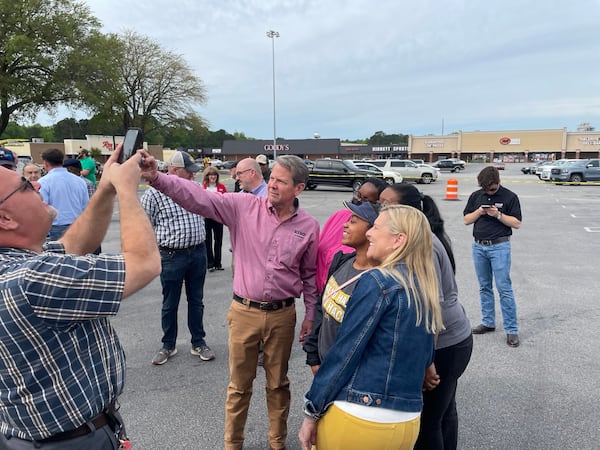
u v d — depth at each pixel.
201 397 3.21
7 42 25.28
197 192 2.40
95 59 28.33
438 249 2.16
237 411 2.55
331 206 15.32
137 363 3.73
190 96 40.94
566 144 64.38
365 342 1.57
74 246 1.60
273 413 2.61
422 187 25.05
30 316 1.11
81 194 5.07
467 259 7.57
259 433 2.85
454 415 2.39
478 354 3.88
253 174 3.82
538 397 3.18
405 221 1.68
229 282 6.19
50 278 1.11
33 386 1.18
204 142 101.75
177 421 2.92
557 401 3.13
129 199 1.34
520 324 4.57
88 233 1.60
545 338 4.21
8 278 1.11
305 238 2.51
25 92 26.80
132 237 1.28
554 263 7.26
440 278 2.09
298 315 4.95
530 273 6.63
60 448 1.25
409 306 1.56
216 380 3.45
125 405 3.10
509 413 2.99
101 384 1.30
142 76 38.66
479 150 69.25
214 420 2.93
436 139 71.56
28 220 1.26
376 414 1.55
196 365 3.71
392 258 1.67
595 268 6.91
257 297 2.48
